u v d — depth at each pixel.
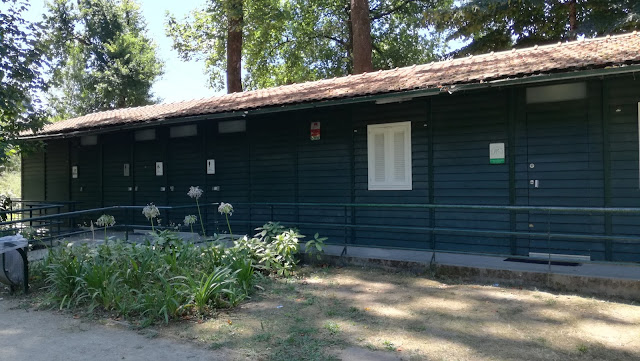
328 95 8.53
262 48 24.08
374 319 5.07
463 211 8.18
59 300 5.94
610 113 7.11
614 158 7.08
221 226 10.90
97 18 34.56
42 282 6.84
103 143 13.20
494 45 20.05
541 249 7.54
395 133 8.88
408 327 4.80
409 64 28.86
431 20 20.64
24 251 6.52
